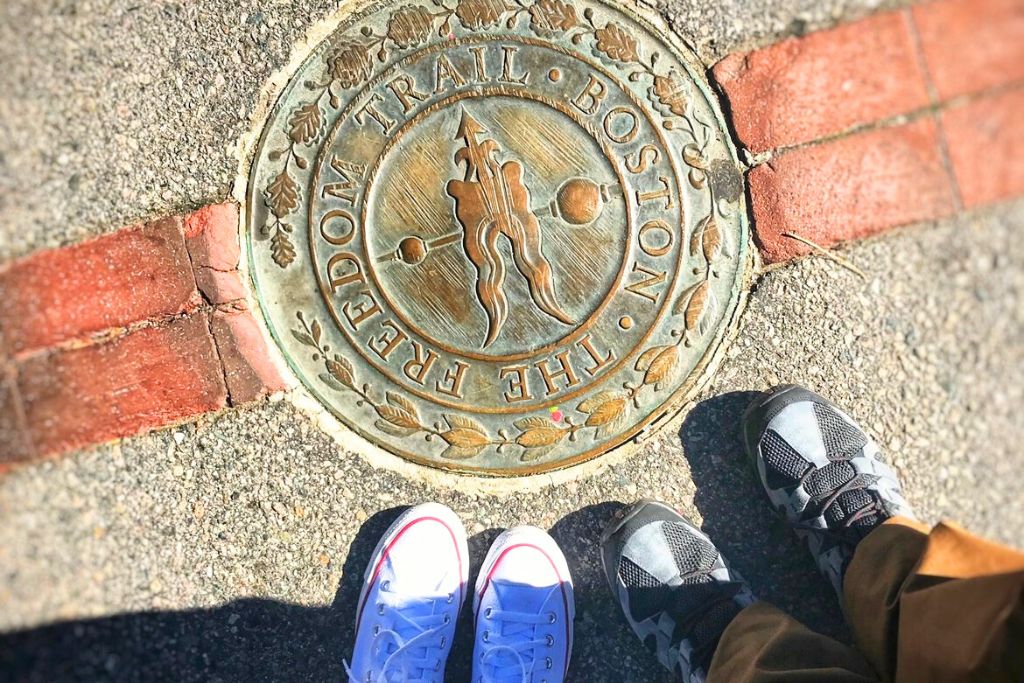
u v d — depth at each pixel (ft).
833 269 5.70
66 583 5.16
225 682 5.18
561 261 5.41
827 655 4.75
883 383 5.72
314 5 5.45
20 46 5.32
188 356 5.31
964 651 3.76
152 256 5.31
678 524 5.43
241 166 5.38
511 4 5.51
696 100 5.62
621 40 5.57
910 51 5.89
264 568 5.26
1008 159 5.99
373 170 5.34
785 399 5.49
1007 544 5.75
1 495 5.19
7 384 5.23
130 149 5.33
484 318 5.36
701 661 5.31
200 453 5.29
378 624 5.29
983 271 5.90
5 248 5.27
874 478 5.47
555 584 5.40
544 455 5.44
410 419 5.35
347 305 5.32
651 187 5.50
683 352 5.54
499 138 5.41
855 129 5.78
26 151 5.31
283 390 5.36
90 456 5.24
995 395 5.86
